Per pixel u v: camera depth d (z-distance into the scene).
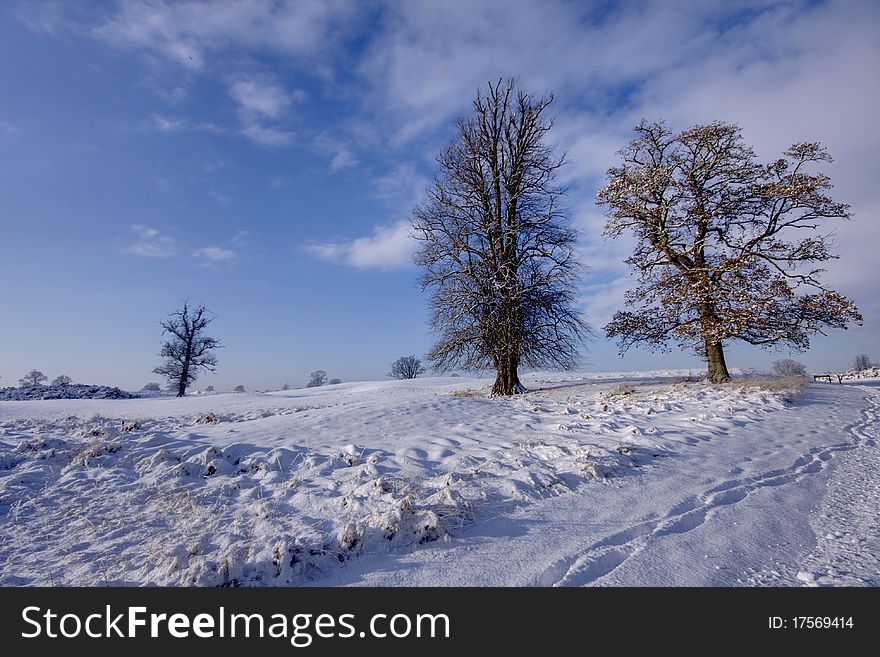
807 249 18.66
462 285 21.77
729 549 5.10
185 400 31.52
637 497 6.71
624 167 22.70
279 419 12.38
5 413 21.55
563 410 13.50
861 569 4.61
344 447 9.02
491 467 7.87
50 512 6.29
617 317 22.55
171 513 6.29
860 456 9.48
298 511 6.25
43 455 8.40
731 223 20.56
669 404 14.27
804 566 4.72
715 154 20.78
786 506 6.51
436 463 8.45
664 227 21.30
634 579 4.45
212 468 7.95
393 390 33.50
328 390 46.16
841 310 17.72
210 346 52.28
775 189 18.95
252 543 5.15
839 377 32.94
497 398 18.03
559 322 21.81
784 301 18.72
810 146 19.05
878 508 6.40
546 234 22.14
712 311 20.12
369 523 5.35
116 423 11.95
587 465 7.68
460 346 22.39
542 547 5.09
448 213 22.67
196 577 4.39
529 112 23.45
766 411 13.53
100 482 7.40
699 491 7.04
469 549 5.05
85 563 4.93
